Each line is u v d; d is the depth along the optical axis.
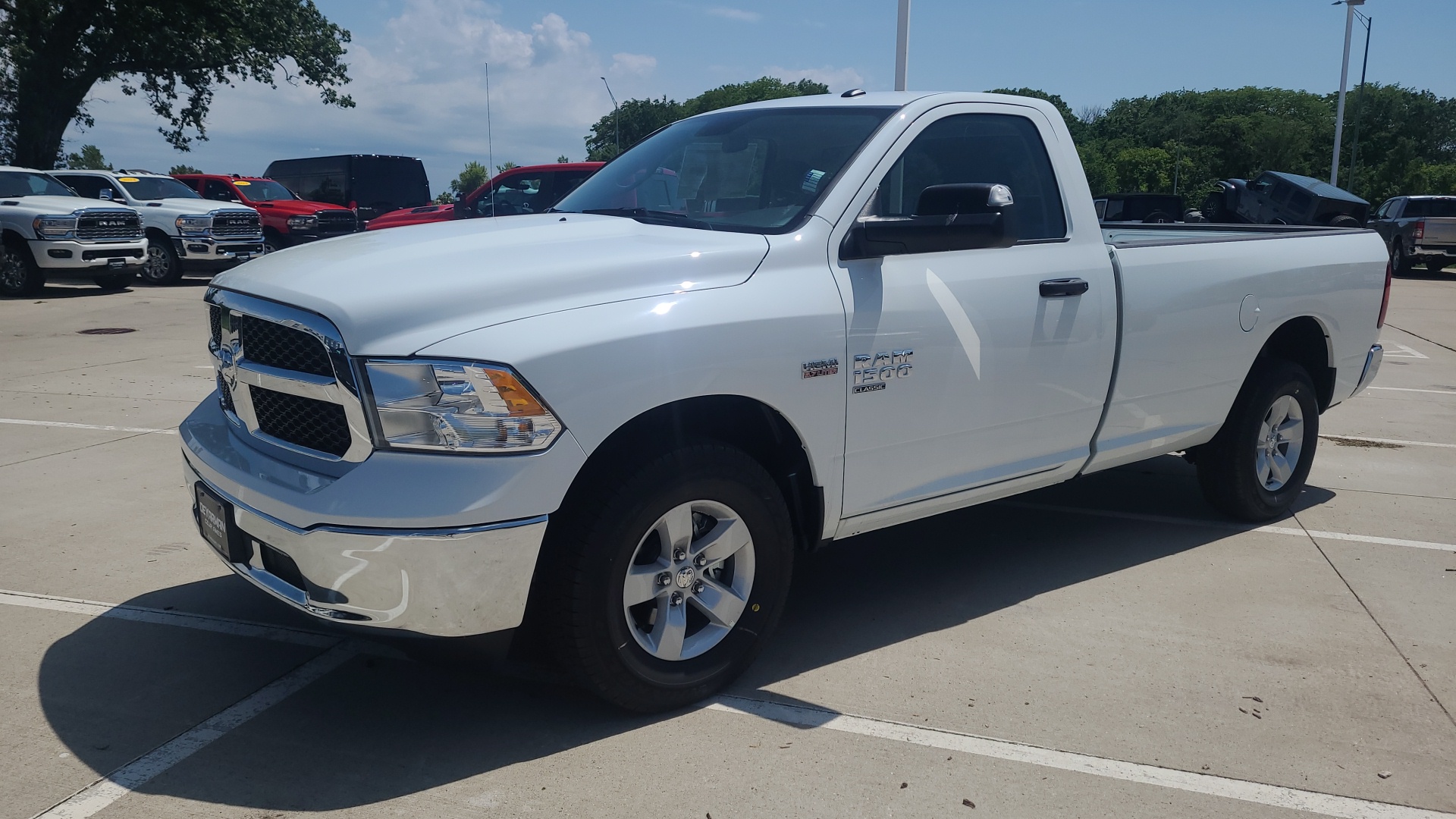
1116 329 4.16
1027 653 3.67
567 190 14.79
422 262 3.00
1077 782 2.84
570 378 2.78
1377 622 3.97
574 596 2.88
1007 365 3.80
